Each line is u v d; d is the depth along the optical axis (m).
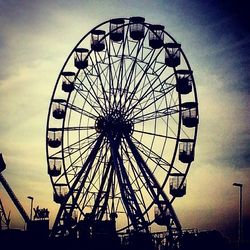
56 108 53.91
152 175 50.94
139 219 49.59
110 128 52.06
